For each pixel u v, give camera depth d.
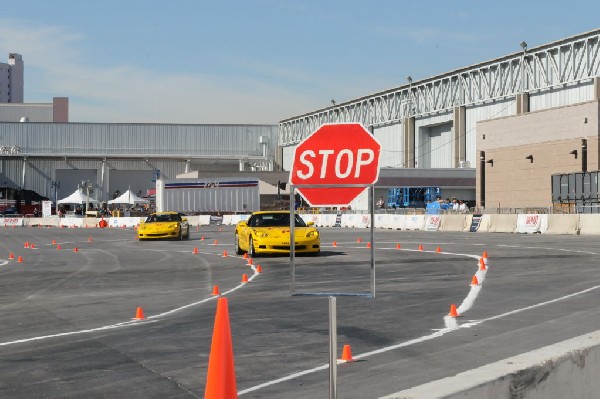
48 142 114.38
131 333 11.03
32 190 110.69
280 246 25.48
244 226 27.61
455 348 9.57
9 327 11.76
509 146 62.53
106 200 111.75
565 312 12.67
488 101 78.00
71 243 39.59
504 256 25.19
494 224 46.41
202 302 14.58
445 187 78.38
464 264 22.38
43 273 21.72
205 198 71.50
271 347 9.77
